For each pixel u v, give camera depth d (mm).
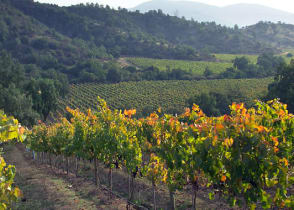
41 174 18922
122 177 16391
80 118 14727
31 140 23406
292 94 30562
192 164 6609
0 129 4352
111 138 11766
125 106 72062
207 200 11078
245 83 91250
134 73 118750
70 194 12844
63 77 106688
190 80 106562
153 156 10812
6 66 95938
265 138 5590
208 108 56625
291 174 6207
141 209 10867
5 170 5297
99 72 115938
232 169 5703
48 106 54531
